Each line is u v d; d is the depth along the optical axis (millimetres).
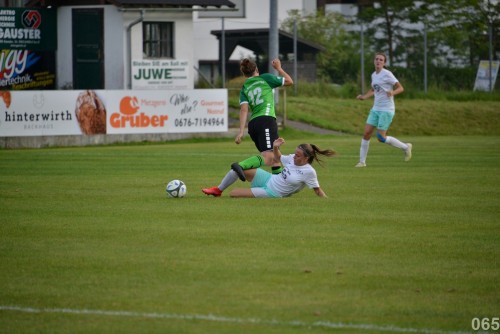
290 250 27641
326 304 21609
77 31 107688
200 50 142750
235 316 20578
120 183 45719
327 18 148375
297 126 100562
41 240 29375
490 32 126938
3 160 61562
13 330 19672
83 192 41812
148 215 34281
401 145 57938
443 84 130375
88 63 107875
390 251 27641
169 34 109125
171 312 20922
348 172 51656
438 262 26141
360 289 22984
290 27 147125
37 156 65625
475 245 28672
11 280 23984
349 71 139000
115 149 75562
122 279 23984
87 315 20719
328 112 108250
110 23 106375
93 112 84250
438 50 143375
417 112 111625
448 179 47688
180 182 39438
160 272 24750
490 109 116688
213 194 39375
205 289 22938
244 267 25297
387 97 56094
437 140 84250
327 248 28000
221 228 31312
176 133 88500
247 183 45156
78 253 27312
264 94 42188
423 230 31266
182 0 107438
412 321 20328
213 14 138250
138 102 86438
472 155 64750
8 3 120875
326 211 35188
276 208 35812
